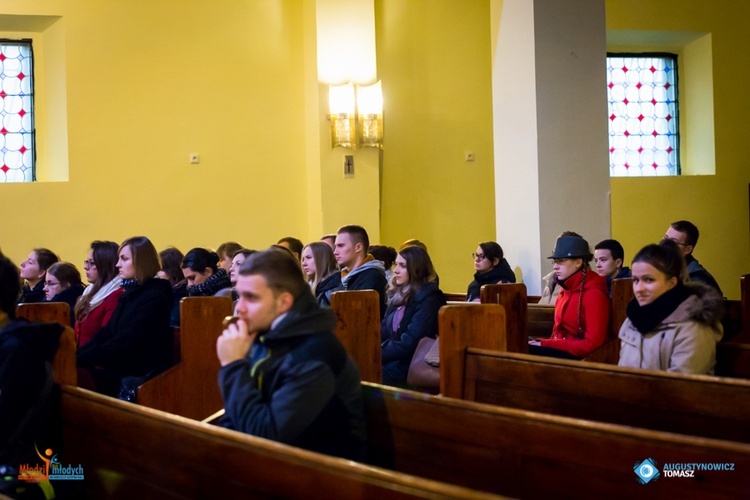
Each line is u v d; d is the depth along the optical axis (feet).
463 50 29.94
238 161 28.48
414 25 29.50
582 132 23.26
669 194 31.81
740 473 5.98
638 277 10.39
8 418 8.71
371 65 27.71
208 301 14.83
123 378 14.47
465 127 29.96
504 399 9.98
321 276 16.31
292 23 28.99
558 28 23.11
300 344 7.59
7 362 8.77
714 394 8.10
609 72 32.55
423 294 14.61
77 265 26.99
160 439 7.56
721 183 32.07
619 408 8.85
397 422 8.13
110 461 8.33
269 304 7.64
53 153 27.86
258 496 6.48
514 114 23.89
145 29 27.66
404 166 29.48
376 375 13.97
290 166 28.91
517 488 7.18
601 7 23.44
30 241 26.66
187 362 14.67
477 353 10.37
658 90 32.89
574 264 14.43
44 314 14.32
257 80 28.63
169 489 7.43
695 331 10.03
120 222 27.40
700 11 31.65
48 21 27.32
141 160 27.61
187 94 28.04
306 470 6.10
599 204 23.35
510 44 23.99
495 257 21.25
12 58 27.94
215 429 6.92
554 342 13.91
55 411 9.27
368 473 5.69
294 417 7.26
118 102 27.40
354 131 27.40
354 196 27.78
